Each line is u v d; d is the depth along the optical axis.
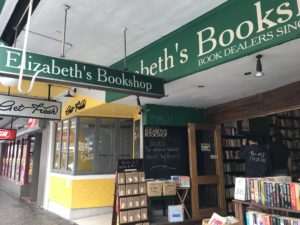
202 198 5.59
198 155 5.79
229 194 5.95
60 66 2.76
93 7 3.16
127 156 6.97
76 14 3.31
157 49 3.93
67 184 6.69
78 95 6.63
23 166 10.72
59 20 3.44
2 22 3.51
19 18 3.39
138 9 3.19
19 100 5.52
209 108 5.89
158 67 3.87
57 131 7.93
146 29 3.65
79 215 6.38
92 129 6.83
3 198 9.85
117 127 7.01
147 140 5.56
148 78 3.46
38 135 9.53
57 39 3.97
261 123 6.64
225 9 3.03
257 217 3.25
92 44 4.13
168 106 5.70
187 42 3.46
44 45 4.18
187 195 5.48
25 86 6.05
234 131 6.45
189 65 3.39
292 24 2.39
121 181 4.85
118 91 3.19
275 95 4.38
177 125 5.71
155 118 5.54
